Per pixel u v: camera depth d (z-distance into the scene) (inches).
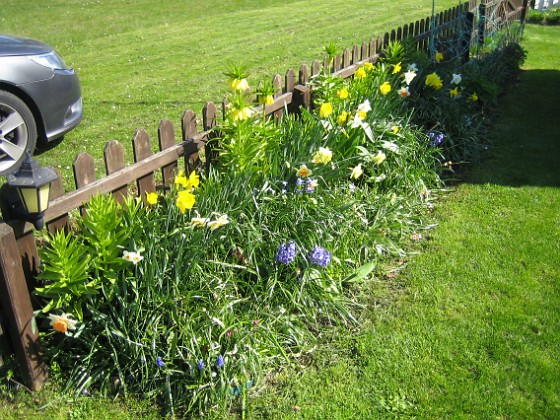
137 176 133.2
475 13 320.8
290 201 145.4
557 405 112.3
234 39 475.8
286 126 168.1
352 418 110.4
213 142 154.9
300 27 528.4
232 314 122.1
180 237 123.1
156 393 114.4
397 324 134.8
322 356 125.6
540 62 377.4
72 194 118.7
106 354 119.4
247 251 134.3
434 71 243.0
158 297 117.1
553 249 164.1
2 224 104.0
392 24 536.1
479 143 237.6
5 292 106.3
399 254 161.3
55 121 224.2
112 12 647.1
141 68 378.3
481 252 163.2
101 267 117.6
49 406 112.5
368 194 177.0
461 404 112.9
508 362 123.1
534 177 209.3
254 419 110.6
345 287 147.3
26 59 210.8
